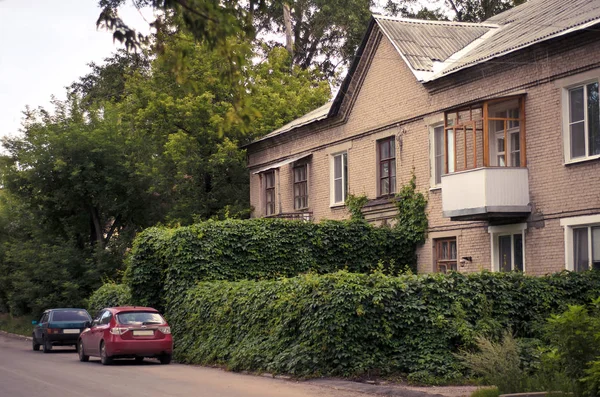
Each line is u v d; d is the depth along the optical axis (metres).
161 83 42.09
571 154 20.59
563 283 19.08
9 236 50.09
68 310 31.48
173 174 42.00
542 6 26.94
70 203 42.44
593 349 12.57
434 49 27.11
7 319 55.62
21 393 15.34
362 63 29.44
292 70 48.69
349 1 48.09
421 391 15.38
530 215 21.64
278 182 35.50
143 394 15.20
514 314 18.55
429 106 25.89
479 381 16.02
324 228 27.12
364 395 15.49
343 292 18.12
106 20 11.02
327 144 31.86
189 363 23.70
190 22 11.05
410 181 26.83
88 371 20.75
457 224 24.73
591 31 19.70
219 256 26.20
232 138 41.00
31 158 41.38
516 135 22.52
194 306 24.70
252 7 11.88
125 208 42.69
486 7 45.62
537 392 14.16
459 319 17.88
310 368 18.25
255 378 18.84
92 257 41.66
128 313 23.44
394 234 27.25
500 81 22.81
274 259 26.64
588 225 20.09
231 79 12.09
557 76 20.84
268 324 20.69
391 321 18.06
